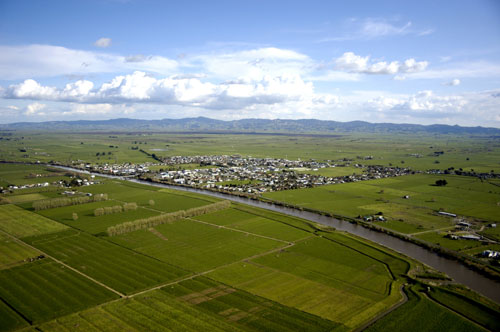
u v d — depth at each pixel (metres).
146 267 165.00
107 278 153.00
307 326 118.12
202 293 140.25
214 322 119.44
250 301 134.38
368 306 131.88
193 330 114.88
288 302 134.25
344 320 122.31
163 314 124.25
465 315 126.94
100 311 126.00
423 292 143.88
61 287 144.38
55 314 124.31
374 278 157.12
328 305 132.62
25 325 117.94
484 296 140.88
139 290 142.25
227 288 144.75
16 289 142.62
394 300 136.38
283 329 116.38
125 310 126.75
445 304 133.88
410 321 122.31
